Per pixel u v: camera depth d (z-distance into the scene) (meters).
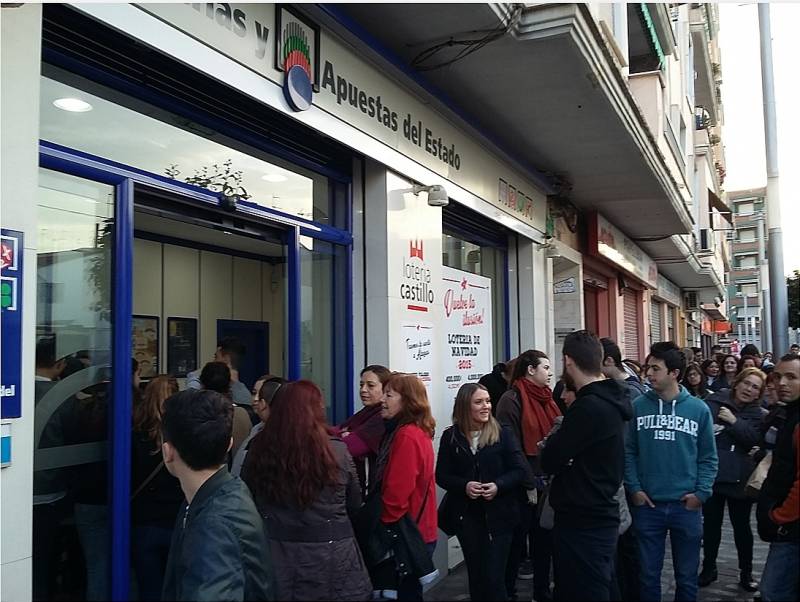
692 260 20.20
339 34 5.01
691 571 4.27
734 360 9.33
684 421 4.28
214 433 2.25
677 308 28.62
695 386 8.10
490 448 4.45
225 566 2.10
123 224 3.73
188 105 4.24
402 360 5.89
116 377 3.62
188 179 4.26
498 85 6.39
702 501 4.22
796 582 3.65
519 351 9.34
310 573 2.74
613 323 14.83
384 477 3.75
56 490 3.34
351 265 5.80
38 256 3.31
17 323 2.73
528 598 5.38
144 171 3.91
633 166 9.12
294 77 4.50
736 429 5.48
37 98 2.89
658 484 4.29
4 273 2.69
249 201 4.72
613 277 14.74
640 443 4.37
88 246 3.58
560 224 10.78
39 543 3.25
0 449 2.64
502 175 8.27
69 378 3.44
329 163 5.64
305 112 4.65
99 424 3.58
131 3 3.37
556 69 6.03
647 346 18.47
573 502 3.53
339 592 2.78
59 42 3.45
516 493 4.54
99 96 3.69
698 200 25.28
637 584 4.45
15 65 2.80
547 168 9.23
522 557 6.28
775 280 13.71
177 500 3.71
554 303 11.80
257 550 2.22
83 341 3.52
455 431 4.59
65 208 3.46
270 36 4.35
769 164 13.90
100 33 3.61
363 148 5.32
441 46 5.62
